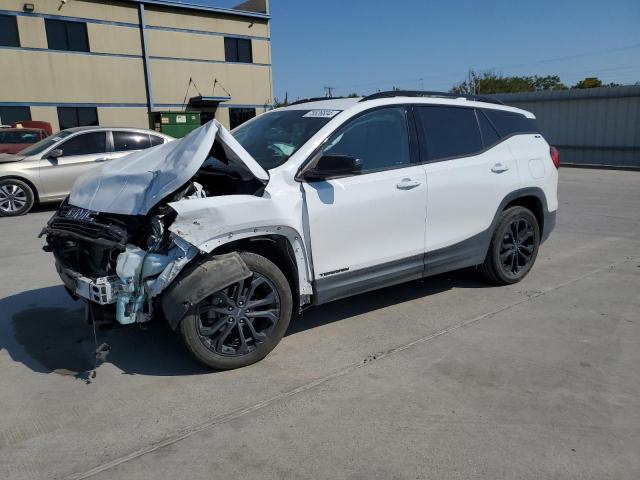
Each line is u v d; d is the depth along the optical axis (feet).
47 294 17.65
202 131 11.76
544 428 9.91
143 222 11.41
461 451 9.24
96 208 12.13
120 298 11.06
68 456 9.18
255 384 11.59
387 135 14.65
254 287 12.07
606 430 9.84
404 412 10.44
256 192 12.10
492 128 17.47
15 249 24.36
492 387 11.39
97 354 11.69
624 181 50.83
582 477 8.58
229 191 12.60
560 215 32.07
